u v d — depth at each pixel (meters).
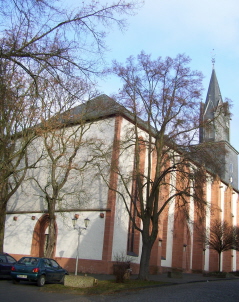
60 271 18.78
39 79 8.22
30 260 17.75
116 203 26.03
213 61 60.53
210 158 21.53
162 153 22.59
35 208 31.00
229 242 34.56
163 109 22.03
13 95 9.71
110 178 24.20
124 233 26.58
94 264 25.17
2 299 12.67
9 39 7.64
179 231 35.22
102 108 23.86
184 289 17.84
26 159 24.92
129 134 24.16
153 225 21.66
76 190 27.89
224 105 22.48
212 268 43.41
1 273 19.14
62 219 28.00
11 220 32.31
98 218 26.11
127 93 22.58
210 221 41.34
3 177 15.73
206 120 22.23
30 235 30.52
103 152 25.42
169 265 34.44
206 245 37.81
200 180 21.02
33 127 19.05
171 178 24.47
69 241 27.11
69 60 7.80
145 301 13.11
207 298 14.00
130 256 26.83
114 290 16.12
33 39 7.50
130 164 27.36
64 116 22.58
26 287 16.72
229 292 16.64
